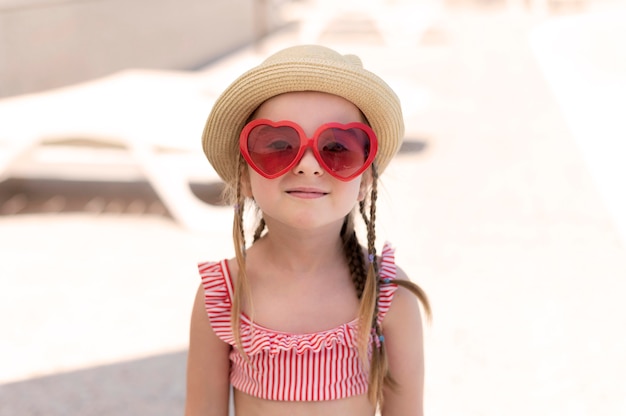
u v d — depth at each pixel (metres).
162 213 5.95
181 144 5.37
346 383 1.75
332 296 1.78
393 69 10.33
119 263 4.94
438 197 5.90
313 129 1.62
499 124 7.86
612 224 5.27
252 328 1.75
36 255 5.11
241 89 1.67
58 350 3.84
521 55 11.07
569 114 7.14
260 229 1.91
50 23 7.87
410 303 1.83
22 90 7.50
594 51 8.20
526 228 5.26
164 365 3.69
